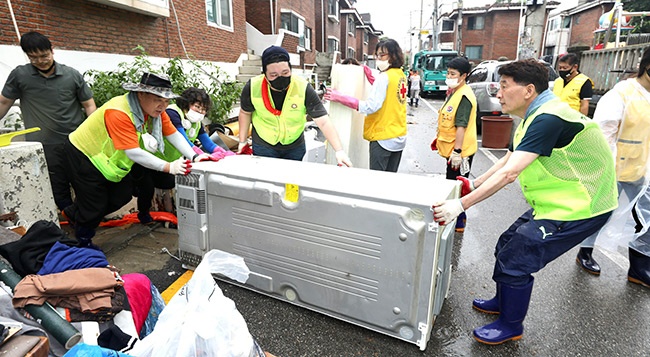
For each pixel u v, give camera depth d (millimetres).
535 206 2064
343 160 2871
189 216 2613
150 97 2416
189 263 2785
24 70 3230
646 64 2541
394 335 2096
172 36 7531
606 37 9711
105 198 2797
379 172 2381
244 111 3123
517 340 2207
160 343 1193
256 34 13375
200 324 1204
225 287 2615
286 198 2170
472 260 3230
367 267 2008
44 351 1187
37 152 2750
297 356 2039
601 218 1938
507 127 7590
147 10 6223
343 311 2176
